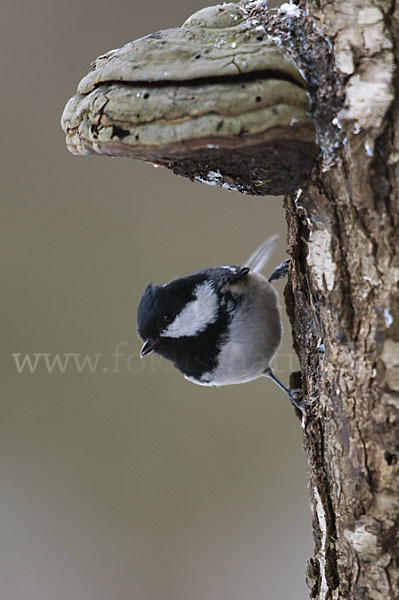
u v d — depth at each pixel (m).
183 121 3.59
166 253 10.92
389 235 3.56
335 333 3.84
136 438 10.41
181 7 10.34
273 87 3.55
